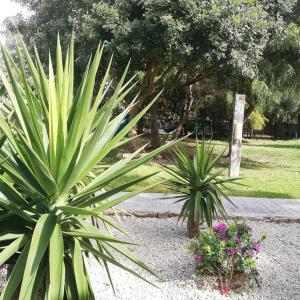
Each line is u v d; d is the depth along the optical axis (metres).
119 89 2.88
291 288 4.68
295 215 7.72
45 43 12.33
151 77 13.32
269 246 6.04
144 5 10.88
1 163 2.43
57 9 13.42
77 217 2.71
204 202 5.94
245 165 14.88
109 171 2.88
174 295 4.39
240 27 11.12
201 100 19.17
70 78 2.92
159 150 2.74
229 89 15.11
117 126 3.00
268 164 15.45
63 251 2.42
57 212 2.63
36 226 2.38
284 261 5.47
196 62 11.56
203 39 11.12
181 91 18.42
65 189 2.61
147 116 20.73
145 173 11.55
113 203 2.71
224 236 4.57
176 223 6.86
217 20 10.73
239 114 11.31
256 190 10.23
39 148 2.54
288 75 13.76
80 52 11.68
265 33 11.62
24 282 2.13
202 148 5.99
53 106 2.55
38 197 2.55
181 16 10.97
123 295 4.35
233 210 8.08
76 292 2.51
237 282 4.54
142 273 4.91
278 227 7.05
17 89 2.50
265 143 24.25
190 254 5.50
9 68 2.52
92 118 2.80
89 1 11.78
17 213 2.45
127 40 10.95
